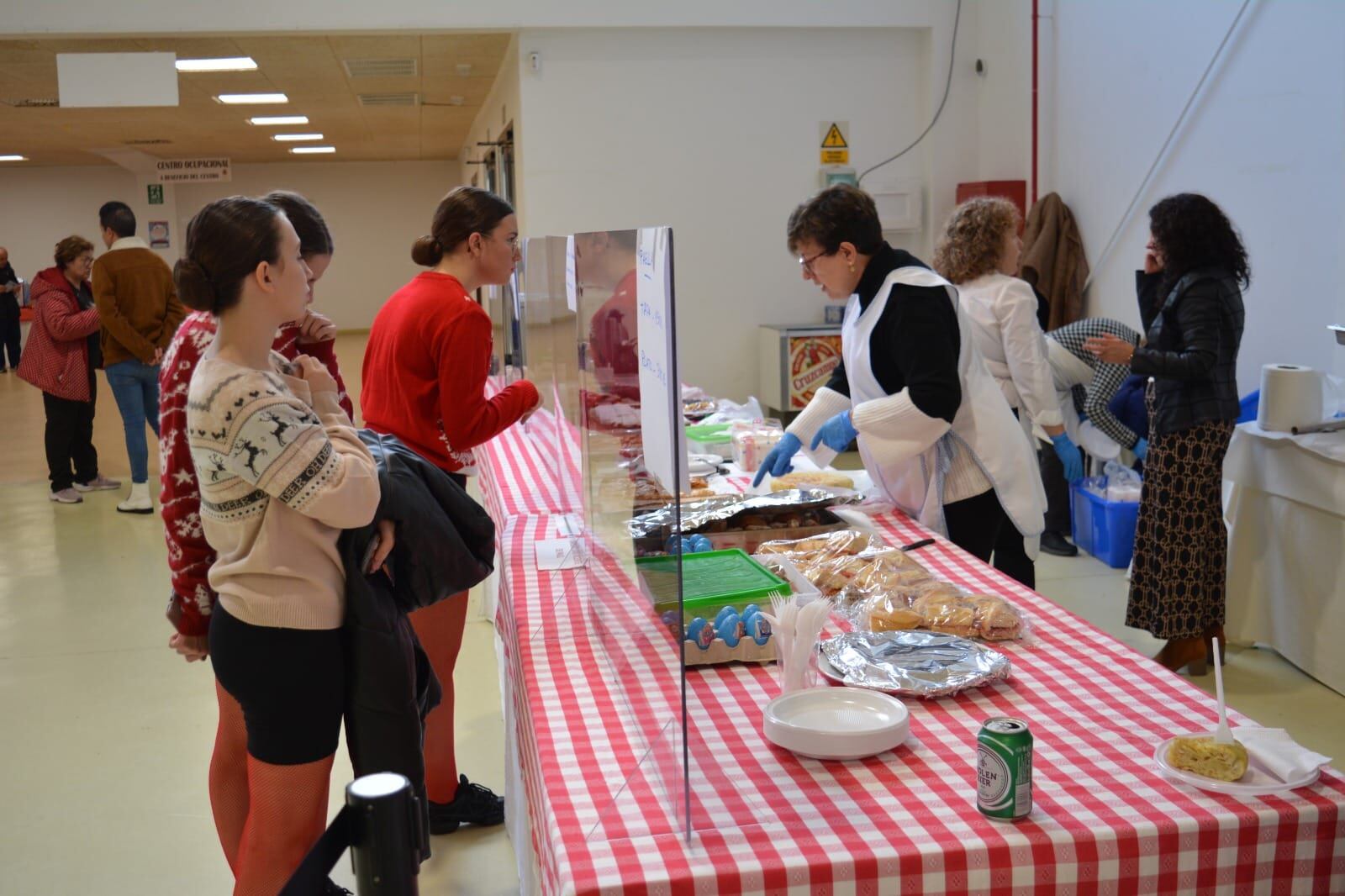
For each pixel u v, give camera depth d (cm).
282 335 204
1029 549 280
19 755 318
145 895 246
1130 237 541
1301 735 302
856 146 679
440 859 251
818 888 114
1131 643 377
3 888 248
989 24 659
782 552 215
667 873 113
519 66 644
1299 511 340
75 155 1541
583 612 195
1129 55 530
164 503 178
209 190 1786
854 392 261
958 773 134
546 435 309
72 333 620
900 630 179
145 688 366
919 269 242
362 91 911
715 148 664
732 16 642
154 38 649
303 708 158
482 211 234
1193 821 120
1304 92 419
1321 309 416
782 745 140
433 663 246
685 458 121
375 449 177
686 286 677
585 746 145
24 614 443
